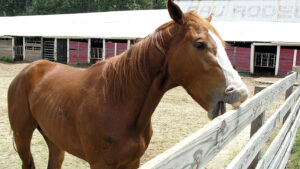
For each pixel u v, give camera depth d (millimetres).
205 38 1688
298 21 17484
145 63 1861
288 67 14492
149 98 1909
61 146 2314
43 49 21156
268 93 2344
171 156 902
